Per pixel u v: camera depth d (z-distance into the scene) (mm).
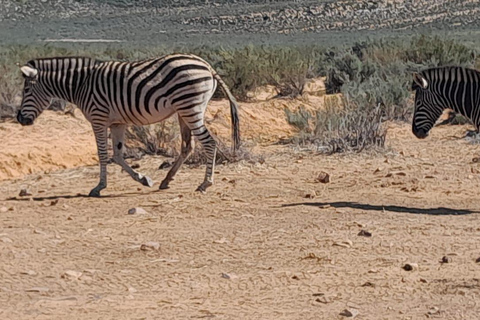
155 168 21469
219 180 19453
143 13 137500
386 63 40000
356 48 47031
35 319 9492
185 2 146875
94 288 10875
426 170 20500
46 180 20328
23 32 106188
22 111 18344
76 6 135250
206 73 17719
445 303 10258
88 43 84812
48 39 97625
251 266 11961
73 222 15023
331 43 82375
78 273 11422
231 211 15891
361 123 24219
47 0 129375
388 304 10227
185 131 18469
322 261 12180
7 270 11594
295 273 11570
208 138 17859
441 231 14086
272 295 10594
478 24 115312
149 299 10391
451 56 38562
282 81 33812
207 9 141750
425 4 139750
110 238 13664
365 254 12602
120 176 20562
